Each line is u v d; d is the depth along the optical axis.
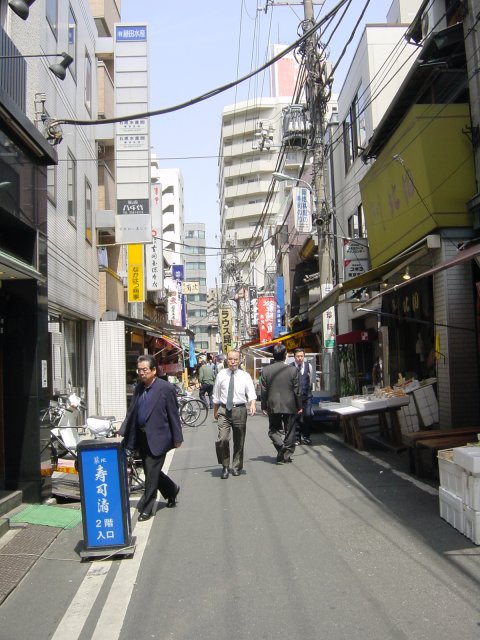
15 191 7.47
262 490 8.07
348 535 5.92
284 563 5.23
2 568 5.44
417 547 5.44
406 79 11.45
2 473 7.89
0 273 7.30
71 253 13.39
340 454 10.63
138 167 16.73
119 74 17.05
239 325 57.09
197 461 10.97
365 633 3.86
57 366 13.02
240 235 73.81
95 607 4.56
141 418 7.03
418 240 11.19
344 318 23.59
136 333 22.56
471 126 10.05
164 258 40.81
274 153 72.19
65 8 13.18
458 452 5.73
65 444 9.12
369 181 13.93
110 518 5.73
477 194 9.83
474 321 9.95
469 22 9.78
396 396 10.58
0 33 7.82
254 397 9.30
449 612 4.10
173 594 4.70
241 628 4.03
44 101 9.50
